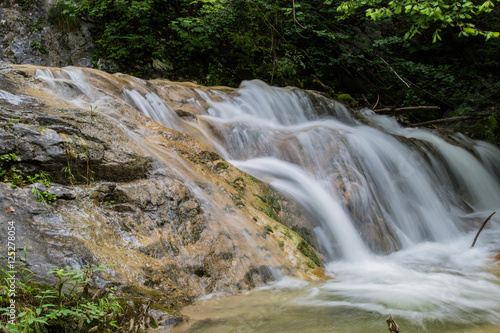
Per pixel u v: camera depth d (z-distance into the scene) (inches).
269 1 439.8
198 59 435.2
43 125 144.7
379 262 196.2
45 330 88.7
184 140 194.4
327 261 190.7
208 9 428.1
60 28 392.5
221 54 447.2
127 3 409.1
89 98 200.2
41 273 102.8
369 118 391.5
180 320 108.3
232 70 442.6
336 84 488.4
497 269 183.6
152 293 117.0
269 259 154.6
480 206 335.0
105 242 125.3
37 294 95.2
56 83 198.2
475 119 438.3
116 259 120.2
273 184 214.1
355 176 238.4
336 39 479.2
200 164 185.0
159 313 106.9
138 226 138.2
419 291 146.2
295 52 463.2
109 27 398.0
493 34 277.9
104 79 237.0
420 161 305.9
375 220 225.9
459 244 237.0
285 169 236.7
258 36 447.2
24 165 132.4
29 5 392.8
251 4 432.5
